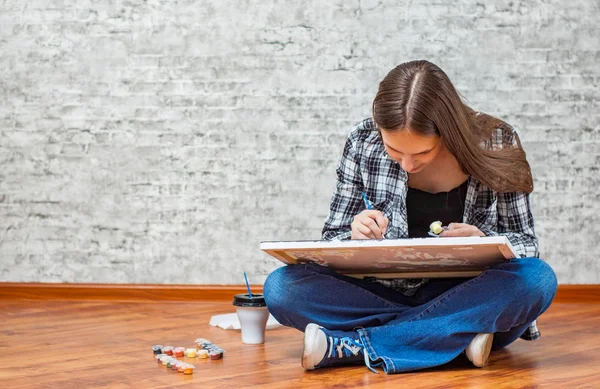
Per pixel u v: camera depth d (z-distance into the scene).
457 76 3.60
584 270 3.59
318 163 3.62
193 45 3.66
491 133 1.97
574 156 3.60
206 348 2.22
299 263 2.02
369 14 3.61
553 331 2.63
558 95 3.59
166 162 3.67
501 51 3.59
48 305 3.46
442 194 2.07
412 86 1.78
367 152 2.12
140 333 2.63
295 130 3.63
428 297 2.09
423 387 1.73
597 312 3.19
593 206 3.60
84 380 1.84
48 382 1.83
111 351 2.26
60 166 3.70
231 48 3.65
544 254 3.60
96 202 3.69
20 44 3.70
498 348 2.15
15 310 3.29
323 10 3.62
